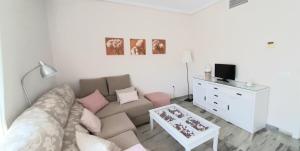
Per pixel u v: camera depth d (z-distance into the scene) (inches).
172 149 80.8
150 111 98.5
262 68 99.2
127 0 122.3
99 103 99.8
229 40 120.4
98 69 120.0
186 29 160.2
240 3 108.3
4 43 51.6
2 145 36.8
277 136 88.8
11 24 57.3
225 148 79.3
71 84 112.0
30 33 74.8
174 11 147.5
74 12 106.9
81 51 112.4
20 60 62.9
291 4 81.7
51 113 56.3
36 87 76.9
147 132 98.5
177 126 77.2
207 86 126.3
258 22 98.5
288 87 87.0
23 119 46.2
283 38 86.7
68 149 48.9
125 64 130.6
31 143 37.7
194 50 161.0
